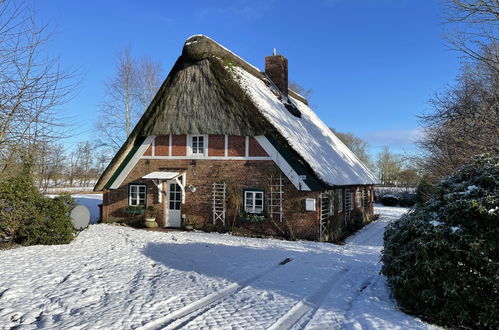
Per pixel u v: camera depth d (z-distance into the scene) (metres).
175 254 9.27
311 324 4.85
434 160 12.75
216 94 13.55
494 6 8.31
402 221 5.91
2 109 9.33
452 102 11.66
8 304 5.45
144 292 6.11
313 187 12.12
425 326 4.64
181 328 4.63
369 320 4.84
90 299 5.72
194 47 13.88
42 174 11.91
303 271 7.79
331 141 19.50
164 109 14.12
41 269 7.39
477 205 4.75
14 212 9.42
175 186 14.66
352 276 7.45
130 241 10.91
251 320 4.93
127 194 15.25
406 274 5.15
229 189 13.54
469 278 4.54
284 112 15.59
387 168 52.38
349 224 15.68
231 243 11.12
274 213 12.78
